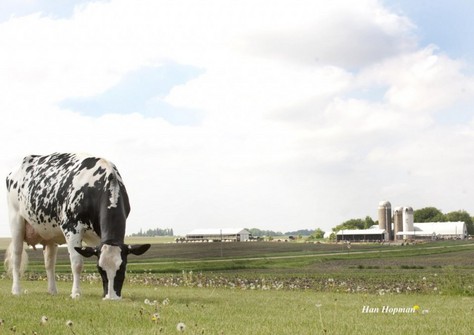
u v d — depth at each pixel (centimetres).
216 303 1409
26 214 1689
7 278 3150
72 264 1528
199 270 5012
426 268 5216
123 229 1492
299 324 948
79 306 1193
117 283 1395
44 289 2003
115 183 1509
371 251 10219
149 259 7462
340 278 3625
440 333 850
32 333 784
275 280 3378
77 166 1595
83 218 1535
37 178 1670
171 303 1370
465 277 3438
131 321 945
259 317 1057
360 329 888
